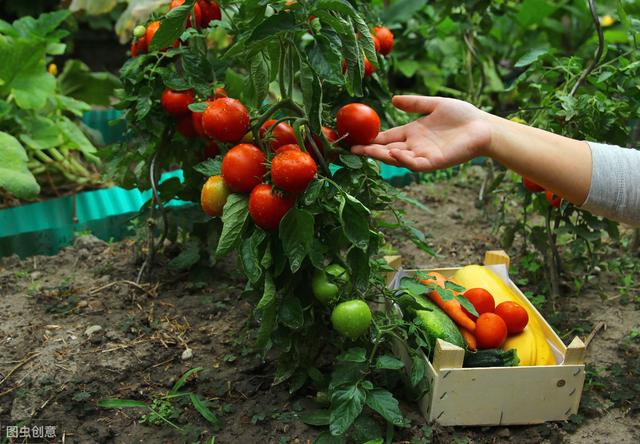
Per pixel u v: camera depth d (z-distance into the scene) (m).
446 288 2.36
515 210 3.93
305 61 1.85
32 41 3.72
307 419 2.20
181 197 2.96
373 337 2.27
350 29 1.75
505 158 1.97
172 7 2.48
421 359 2.17
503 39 5.49
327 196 1.94
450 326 2.31
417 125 2.07
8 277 3.06
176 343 2.62
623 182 1.92
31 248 3.43
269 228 1.95
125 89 2.70
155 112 2.68
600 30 2.71
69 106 4.05
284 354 2.28
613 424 2.29
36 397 2.31
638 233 3.42
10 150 3.39
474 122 1.97
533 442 2.21
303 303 2.17
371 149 1.98
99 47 6.54
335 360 2.48
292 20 1.77
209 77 2.56
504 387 2.19
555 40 5.67
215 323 2.75
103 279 3.04
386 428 2.19
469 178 4.35
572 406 2.27
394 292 2.28
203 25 2.56
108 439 2.19
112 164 2.81
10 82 3.79
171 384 2.42
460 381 2.15
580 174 1.94
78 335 2.63
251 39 1.75
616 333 2.80
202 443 2.15
